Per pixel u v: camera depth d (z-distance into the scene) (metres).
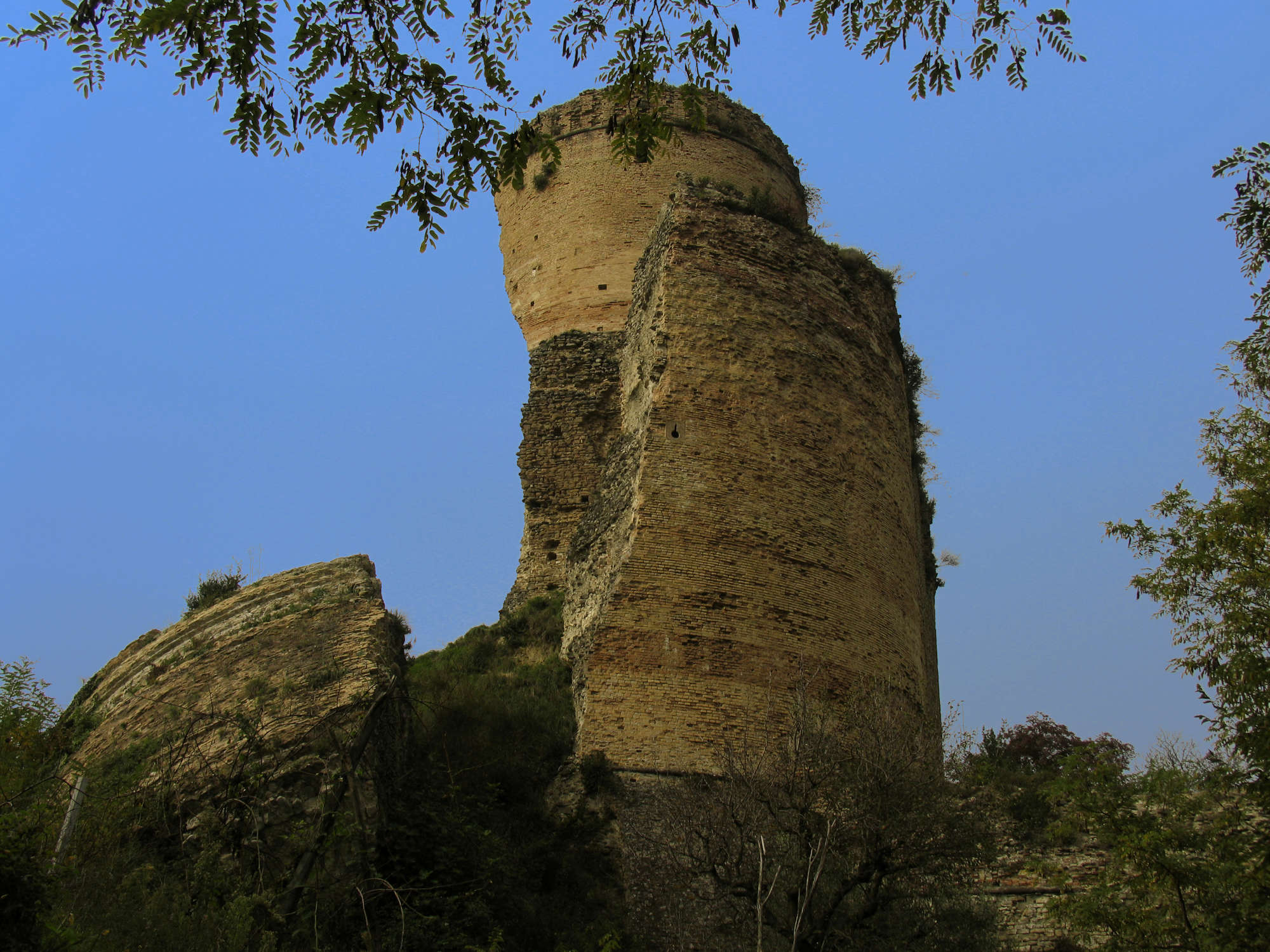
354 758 12.67
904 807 13.29
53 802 12.30
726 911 13.71
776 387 19.33
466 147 9.02
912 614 20.30
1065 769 13.61
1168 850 12.53
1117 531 13.50
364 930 11.62
